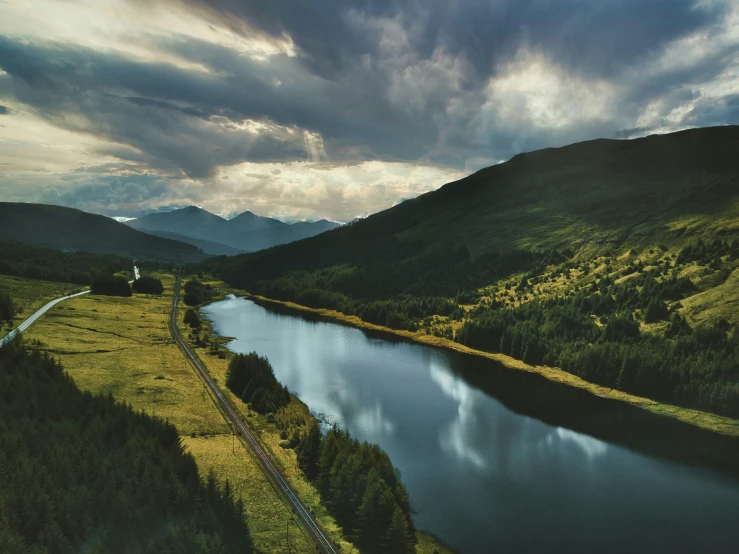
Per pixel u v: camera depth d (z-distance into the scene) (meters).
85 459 65.88
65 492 57.53
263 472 81.25
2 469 57.97
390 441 100.38
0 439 65.69
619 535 68.12
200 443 91.38
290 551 60.88
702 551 64.69
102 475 62.44
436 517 72.19
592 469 89.25
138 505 58.25
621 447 99.62
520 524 70.69
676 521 72.06
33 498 53.34
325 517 69.38
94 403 88.88
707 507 76.25
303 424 105.12
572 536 67.81
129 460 67.44
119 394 115.25
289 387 135.75
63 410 83.94
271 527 66.06
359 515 65.19
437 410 120.06
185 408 110.00
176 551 50.84
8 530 47.84
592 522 71.50
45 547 48.00
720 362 126.50
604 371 141.12
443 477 85.12
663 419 116.19
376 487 66.25
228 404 115.00
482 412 119.31
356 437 101.25
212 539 54.56
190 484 66.12
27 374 99.25
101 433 76.06
